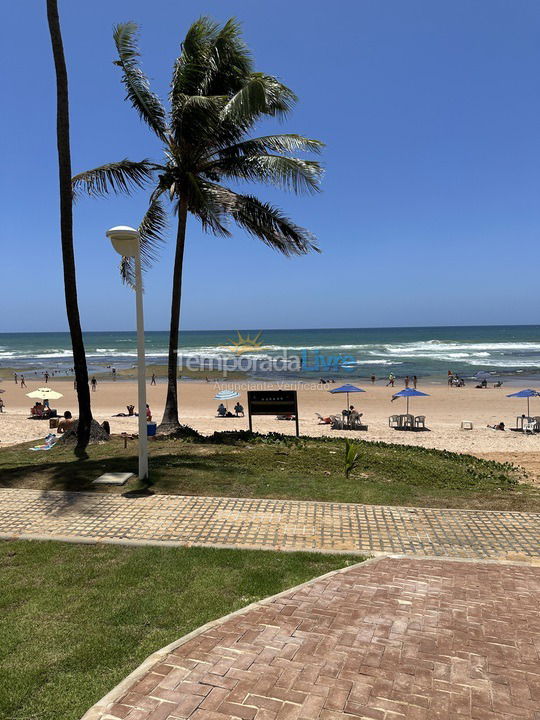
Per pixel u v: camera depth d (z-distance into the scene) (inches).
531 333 5310.0
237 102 399.5
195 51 445.7
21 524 215.8
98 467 318.3
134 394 1311.5
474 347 3189.0
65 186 381.1
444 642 126.6
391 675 111.7
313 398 1218.6
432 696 104.2
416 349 3024.1
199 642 125.6
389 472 341.7
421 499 262.8
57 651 124.0
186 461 339.6
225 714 98.0
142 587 159.0
